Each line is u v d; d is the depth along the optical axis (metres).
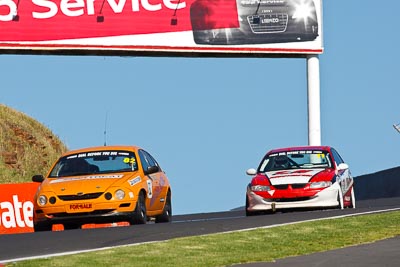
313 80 114.56
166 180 69.00
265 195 68.12
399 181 112.31
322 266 34.19
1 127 138.75
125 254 37.75
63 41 108.00
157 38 110.06
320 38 113.75
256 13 112.31
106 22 109.12
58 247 42.00
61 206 58.91
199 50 110.75
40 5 107.75
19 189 78.31
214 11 111.38
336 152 75.06
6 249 41.88
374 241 42.62
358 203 91.50
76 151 64.75
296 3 113.44
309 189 67.62
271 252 38.94
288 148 73.81
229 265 35.06
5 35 106.75
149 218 65.88
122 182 59.91
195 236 44.56
